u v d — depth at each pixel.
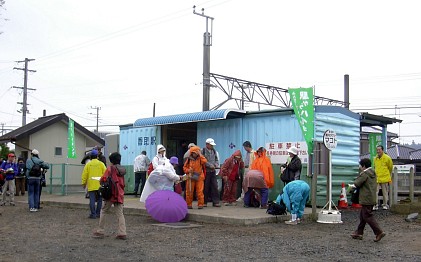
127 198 17.94
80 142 31.38
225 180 14.81
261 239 9.81
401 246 9.22
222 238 9.91
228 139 16.59
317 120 14.61
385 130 18.05
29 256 8.11
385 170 15.20
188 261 7.75
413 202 15.73
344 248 8.95
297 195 11.85
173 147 19.59
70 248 8.83
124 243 9.35
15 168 18.27
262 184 13.88
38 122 31.02
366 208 9.74
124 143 20.97
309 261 7.78
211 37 27.33
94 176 13.39
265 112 15.58
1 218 13.56
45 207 16.80
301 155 14.55
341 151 15.45
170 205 12.18
